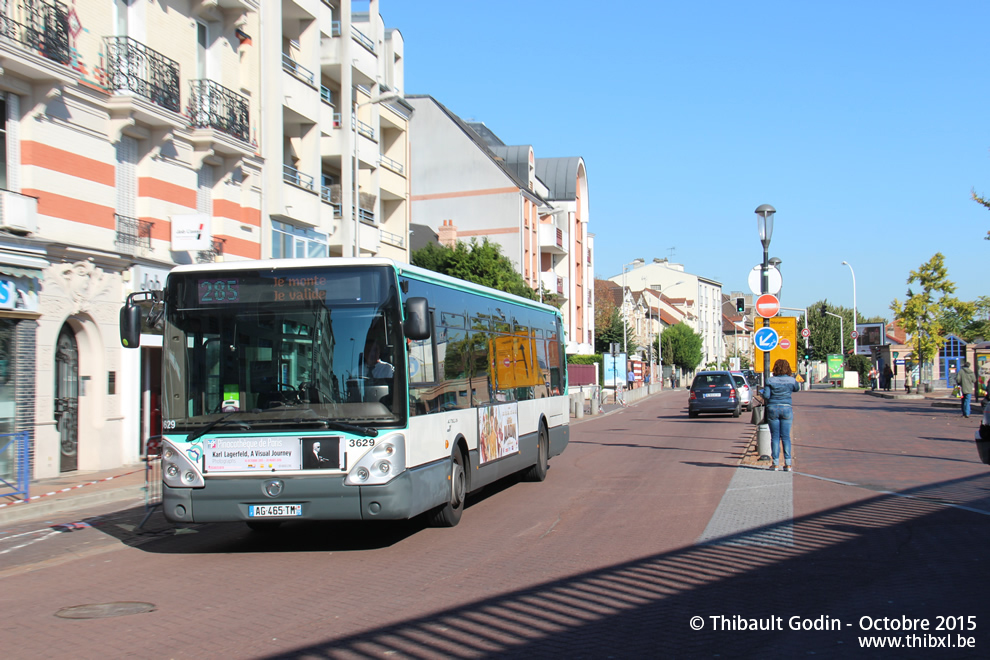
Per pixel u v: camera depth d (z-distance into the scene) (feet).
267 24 82.43
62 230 55.67
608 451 69.00
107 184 59.62
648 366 290.56
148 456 38.93
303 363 30.19
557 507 39.96
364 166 108.47
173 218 65.10
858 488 43.06
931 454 59.98
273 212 81.76
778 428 51.83
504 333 45.01
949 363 214.07
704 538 31.01
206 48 73.92
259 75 81.15
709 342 453.99
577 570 26.45
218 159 73.61
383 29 123.34
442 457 34.01
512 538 32.40
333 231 98.78
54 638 20.77
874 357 243.60
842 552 28.19
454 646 19.10
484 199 179.11
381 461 29.30
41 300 53.72
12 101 53.06
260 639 20.13
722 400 111.14
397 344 30.17
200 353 30.71
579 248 226.38
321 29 96.17
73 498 44.65
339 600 23.70
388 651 18.85
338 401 29.81
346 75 98.89
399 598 23.67
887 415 110.01
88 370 59.26
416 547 31.40
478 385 39.91
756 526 33.17
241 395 30.30
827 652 18.20
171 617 22.47
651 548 29.53
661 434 86.53
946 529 31.96
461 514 36.42
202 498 29.99
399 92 125.90
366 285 30.45
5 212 50.83
